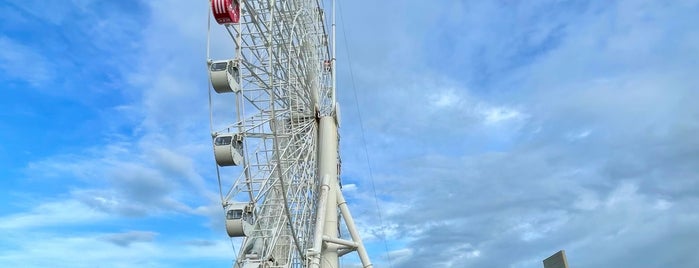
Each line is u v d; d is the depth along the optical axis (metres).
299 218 39.28
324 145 45.16
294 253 38.94
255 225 37.50
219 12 31.14
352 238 43.94
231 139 35.06
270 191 39.56
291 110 38.72
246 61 34.72
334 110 47.25
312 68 43.12
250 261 37.16
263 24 34.47
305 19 41.06
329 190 43.69
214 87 33.94
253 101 36.84
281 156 39.16
